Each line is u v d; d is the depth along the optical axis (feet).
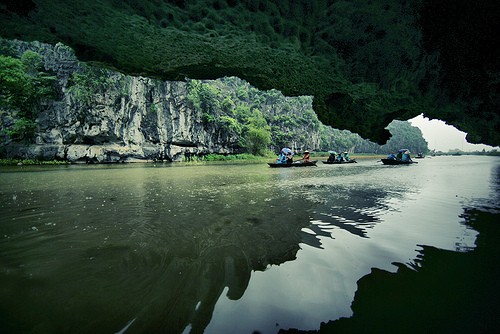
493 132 24.89
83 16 15.71
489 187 39.45
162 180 47.29
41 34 18.07
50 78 110.63
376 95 23.66
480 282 10.55
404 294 9.70
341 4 14.52
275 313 8.55
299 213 22.17
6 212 22.26
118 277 10.93
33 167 82.02
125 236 16.07
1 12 15.56
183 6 14.21
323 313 8.58
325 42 17.31
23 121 101.14
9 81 97.35
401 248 14.23
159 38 17.52
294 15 15.28
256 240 15.47
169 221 19.49
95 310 8.70
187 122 158.81
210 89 185.47
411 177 54.85
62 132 113.39
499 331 7.76
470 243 15.03
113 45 19.35
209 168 84.28
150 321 8.16
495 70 16.70
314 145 302.45
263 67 22.65
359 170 75.10
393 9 15.01
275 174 61.05
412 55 18.10
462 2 14.87
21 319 8.25
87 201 27.02
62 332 7.67
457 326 7.99
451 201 28.14
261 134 208.64
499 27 14.90
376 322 8.15
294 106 302.04
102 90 120.98
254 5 14.37
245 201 27.37
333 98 27.86
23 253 13.44
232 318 8.29
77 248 14.17
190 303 9.09
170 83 149.38
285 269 11.64
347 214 21.94
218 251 13.79
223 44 17.92
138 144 136.46
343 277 10.94
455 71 18.51
